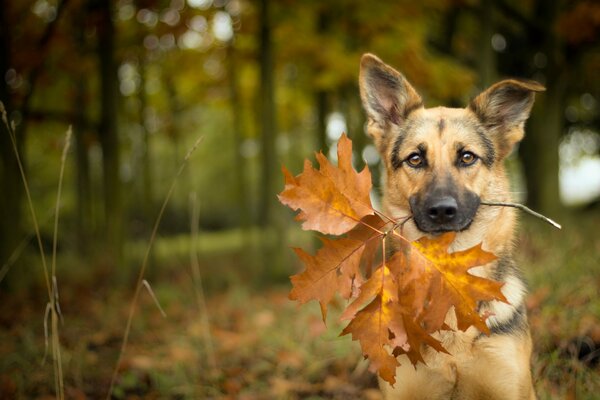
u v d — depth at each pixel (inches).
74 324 266.5
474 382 130.0
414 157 139.1
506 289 136.1
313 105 554.3
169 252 599.8
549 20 507.8
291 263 442.0
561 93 516.7
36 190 682.8
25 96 369.7
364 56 149.9
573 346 168.2
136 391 189.9
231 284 408.2
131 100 553.0
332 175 95.2
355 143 540.1
